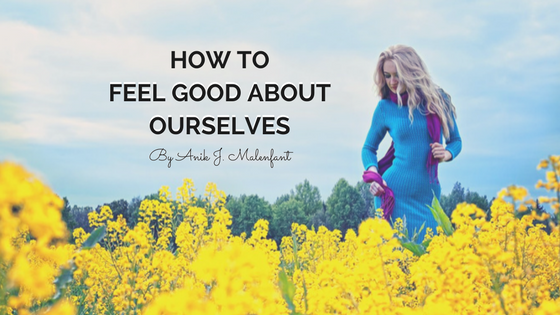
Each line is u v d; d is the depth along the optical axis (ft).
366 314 7.51
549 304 6.09
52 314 4.68
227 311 4.57
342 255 19.30
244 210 98.37
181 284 10.80
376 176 30.94
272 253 15.58
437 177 31.32
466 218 8.06
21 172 3.84
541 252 11.87
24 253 4.07
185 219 15.08
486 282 9.59
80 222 48.01
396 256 8.07
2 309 5.36
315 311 8.11
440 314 6.77
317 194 133.08
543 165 7.17
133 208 48.37
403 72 30.30
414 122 30.73
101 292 15.42
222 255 4.78
